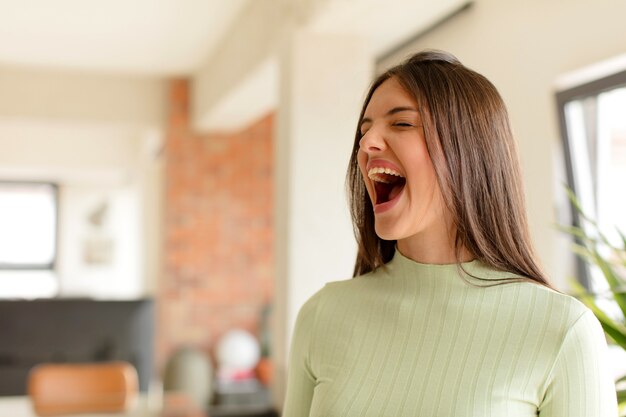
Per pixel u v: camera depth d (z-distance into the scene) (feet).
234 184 24.45
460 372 3.75
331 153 13.14
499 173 3.92
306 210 13.00
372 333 4.09
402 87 3.94
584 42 10.43
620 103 10.87
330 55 13.26
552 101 11.34
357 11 12.07
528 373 3.63
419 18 12.70
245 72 16.80
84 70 23.38
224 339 23.07
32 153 34.42
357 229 4.61
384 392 3.89
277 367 13.69
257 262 24.52
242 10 17.03
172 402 10.09
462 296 3.92
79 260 41.11
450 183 3.81
